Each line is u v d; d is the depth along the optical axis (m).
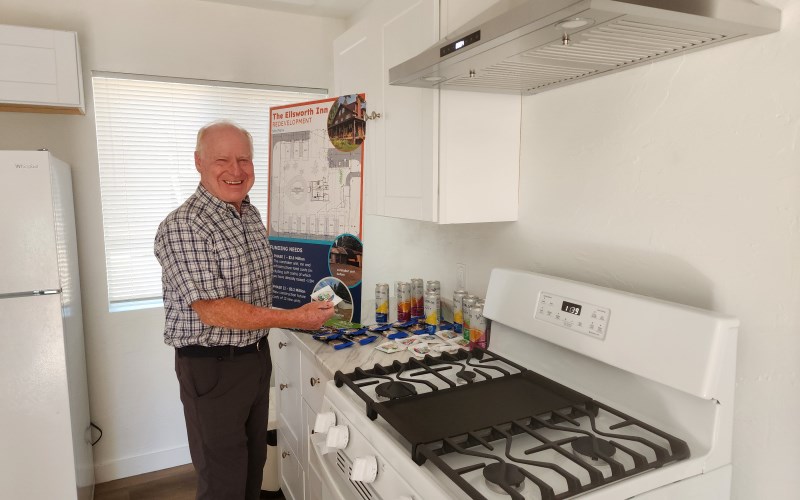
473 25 1.12
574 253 1.49
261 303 1.92
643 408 1.12
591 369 1.25
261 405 1.94
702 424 1.00
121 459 2.68
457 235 2.05
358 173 2.04
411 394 1.23
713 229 1.11
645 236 1.27
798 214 0.96
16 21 2.33
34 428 1.96
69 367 2.05
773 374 1.02
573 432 1.06
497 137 1.63
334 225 2.12
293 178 2.24
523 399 1.21
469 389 1.28
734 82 1.05
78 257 2.51
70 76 2.24
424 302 2.05
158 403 2.74
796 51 0.94
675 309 1.05
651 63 1.21
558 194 1.53
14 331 1.90
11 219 1.86
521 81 1.41
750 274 1.05
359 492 1.18
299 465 1.99
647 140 1.24
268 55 2.85
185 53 2.66
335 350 1.74
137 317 2.66
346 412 1.26
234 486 1.82
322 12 2.88
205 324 1.70
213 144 1.73
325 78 3.00
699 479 0.97
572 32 0.91
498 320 1.51
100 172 2.58
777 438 1.02
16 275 1.88
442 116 1.54
